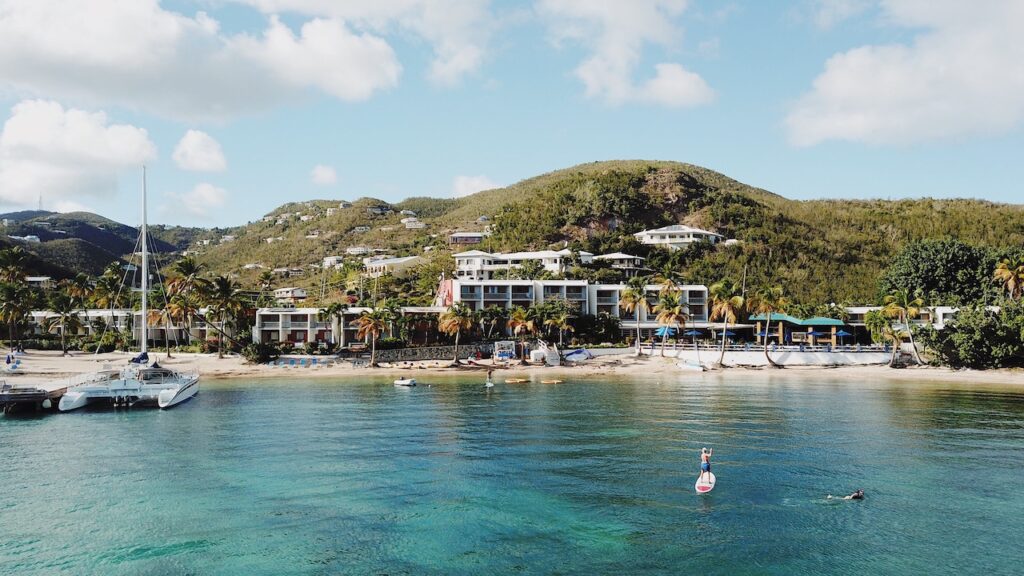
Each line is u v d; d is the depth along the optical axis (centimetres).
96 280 19388
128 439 6338
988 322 11338
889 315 12500
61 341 14575
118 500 4550
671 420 7169
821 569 3481
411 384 10319
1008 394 9131
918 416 7350
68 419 7425
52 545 3825
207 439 6325
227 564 3591
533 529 4022
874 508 4331
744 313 14688
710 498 4544
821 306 14900
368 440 6244
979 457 5512
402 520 4172
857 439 6175
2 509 4378
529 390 9838
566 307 14600
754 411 7738
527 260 19312
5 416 7619
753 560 3594
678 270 19538
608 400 8725
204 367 12350
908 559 3591
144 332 9650
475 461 5478
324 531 4006
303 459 5566
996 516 4175
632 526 4053
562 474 5097
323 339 15075
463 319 13050
